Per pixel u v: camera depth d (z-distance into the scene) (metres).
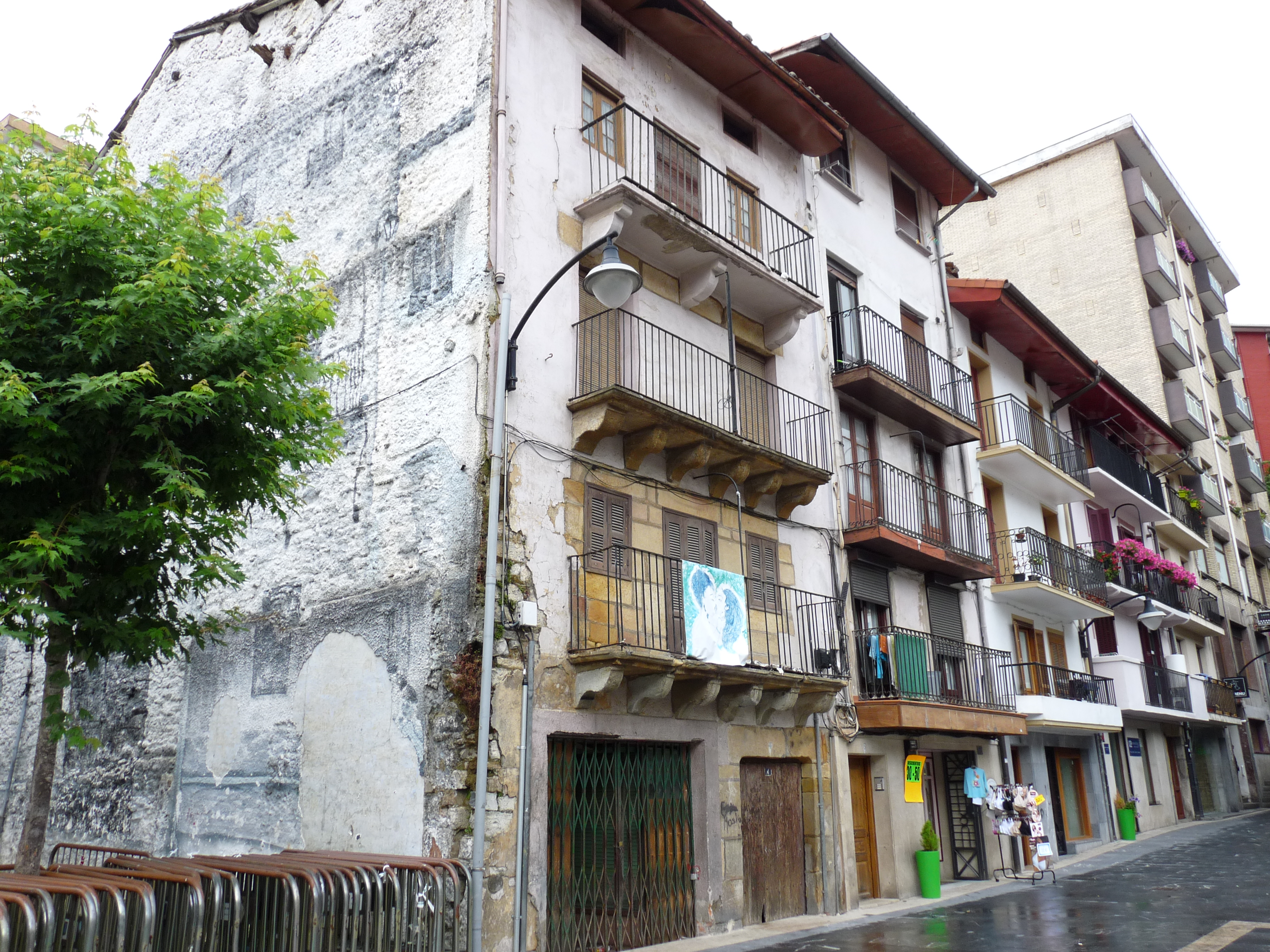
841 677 13.51
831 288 17.03
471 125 11.70
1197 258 42.44
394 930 7.80
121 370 8.64
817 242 16.66
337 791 10.88
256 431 9.64
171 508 8.29
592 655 10.23
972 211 37.53
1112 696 23.53
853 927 11.85
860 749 14.56
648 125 13.54
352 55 14.02
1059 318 34.62
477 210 11.24
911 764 15.20
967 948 10.23
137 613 9.48
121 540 8.36
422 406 11.27
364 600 11.26
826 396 15.82
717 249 12.93
